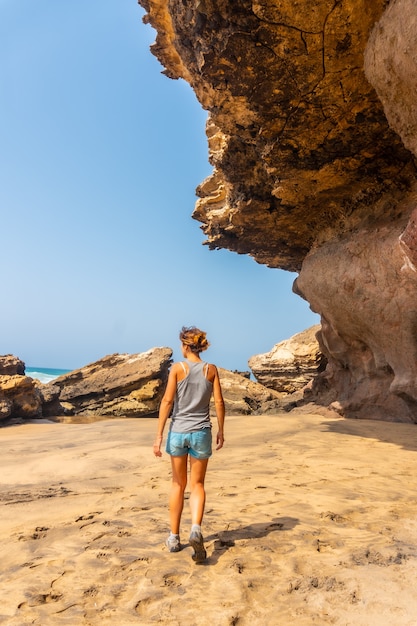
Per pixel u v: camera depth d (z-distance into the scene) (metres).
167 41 12.04
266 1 7.62
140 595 3.12
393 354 12.02
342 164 11.81
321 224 15.61
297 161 11.66
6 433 16.59
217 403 4.09
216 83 9.48
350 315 13.20
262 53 8.63
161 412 4.03
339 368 16.19
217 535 4.20
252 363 33.50
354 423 12.63
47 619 2.87
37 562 3.71
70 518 4.86
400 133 8.00
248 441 10.27
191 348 4.24
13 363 24.42
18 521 4.91
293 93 9.50
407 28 6.71
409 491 5.69
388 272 11.65
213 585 3.26
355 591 3.07
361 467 7.16
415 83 6.95
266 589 3.20
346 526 4.37
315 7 7.72
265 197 14.63
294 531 4.24
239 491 5.68
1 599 3.12
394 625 2.68
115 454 8.99
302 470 6.95
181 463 3.98
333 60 8.71
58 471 7.69
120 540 4.14
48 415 25.73
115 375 29.69
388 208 12.74
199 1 8.09
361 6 7.68
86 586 3.29
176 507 3.92
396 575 3.27
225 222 17.69
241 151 13.13
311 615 2.84
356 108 9.90
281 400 22.84
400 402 13.00
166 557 3.75
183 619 2.84
